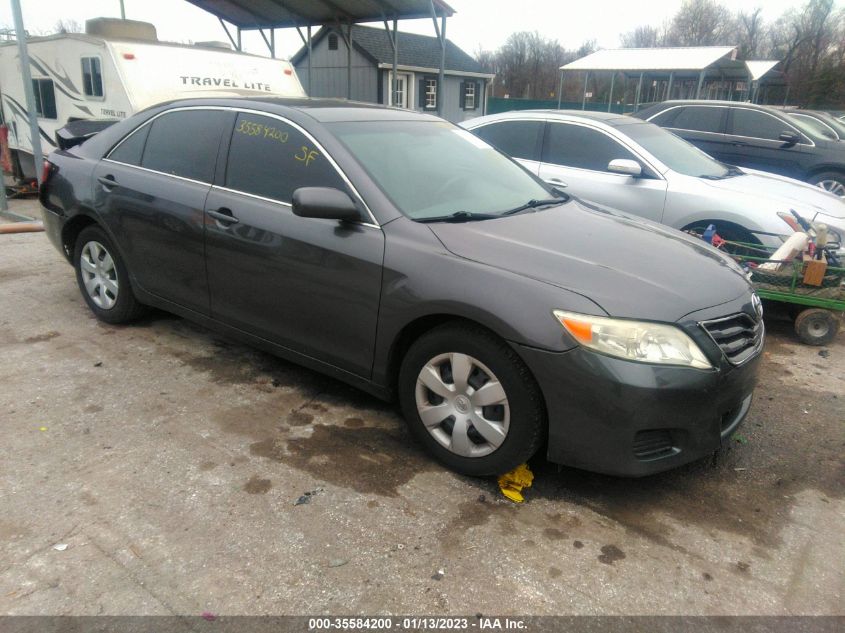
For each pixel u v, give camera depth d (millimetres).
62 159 4664
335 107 3779
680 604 2322
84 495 2748
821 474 3213
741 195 5555
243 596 2254
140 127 4262
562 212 3631
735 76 21750
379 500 2814
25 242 6898
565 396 2592
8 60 10156
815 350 4961
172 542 2494
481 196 3543
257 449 3160
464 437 2908
